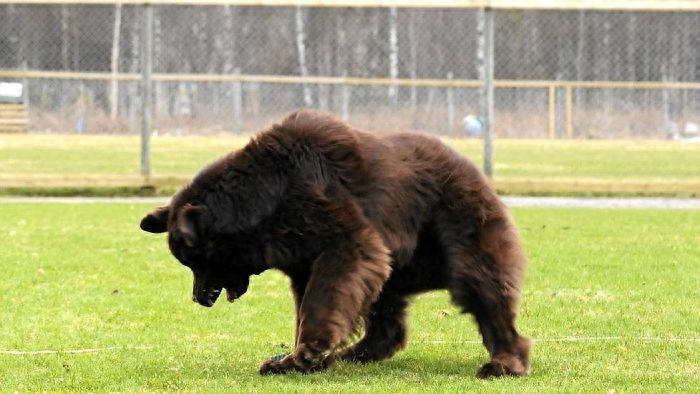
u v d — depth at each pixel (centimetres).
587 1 5259
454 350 2170
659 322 2402
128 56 8269
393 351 2084
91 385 1812
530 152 5884
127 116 6656
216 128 6588
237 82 6519
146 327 2372
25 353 2088
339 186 1847
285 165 1856
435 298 2717
